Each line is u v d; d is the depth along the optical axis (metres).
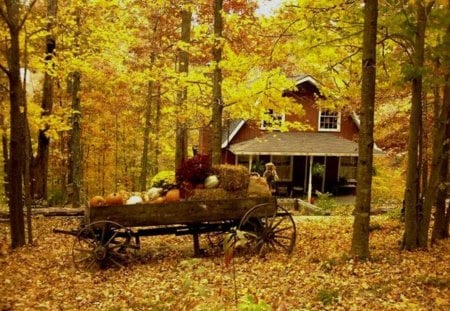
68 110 15.45
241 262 9.65
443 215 10.78
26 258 9.97
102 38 15.15
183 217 10.04
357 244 8.84
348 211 19.00
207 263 9.42
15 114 10.62
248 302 4.06
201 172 10.30
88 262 9.91
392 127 16.94
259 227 10.45
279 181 28.62
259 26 11.75
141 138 30.72
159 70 16.06
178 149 19.52
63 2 16.05
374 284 7.29
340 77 12.23
